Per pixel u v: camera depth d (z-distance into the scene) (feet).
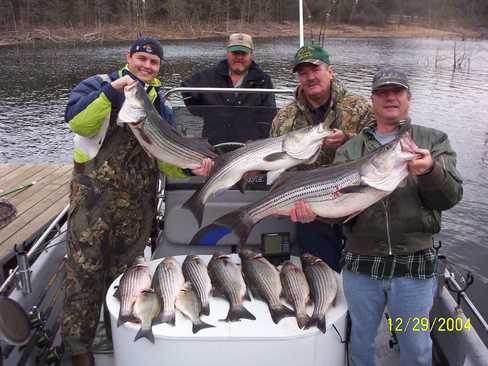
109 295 9.33
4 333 9.02
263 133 12.89
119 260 10.79
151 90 10.72
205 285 9.29
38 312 10.81
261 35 126.31
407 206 8.54
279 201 9.18
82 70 79.61
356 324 9.27
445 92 64.44
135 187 10.39
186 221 11.55
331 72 11.20
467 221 29.35
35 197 25.16
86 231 9.99
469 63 85.97
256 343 8.20
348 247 9.28
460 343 10.04
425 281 8.76
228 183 10.14
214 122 12.86
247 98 14.46
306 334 8.26
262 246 10.64
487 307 20.62
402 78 8.77
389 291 8.87
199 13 139.13
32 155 39.65
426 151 7.80
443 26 164.86
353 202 8.40
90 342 10.35
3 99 59.67
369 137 9.39
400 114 8.98
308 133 9.80
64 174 28.86
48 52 103.50
